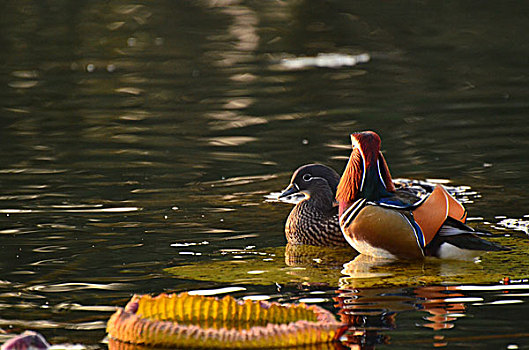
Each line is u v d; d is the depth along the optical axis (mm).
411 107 19859
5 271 9906
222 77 24172
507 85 22078
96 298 8945
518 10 34625
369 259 10578
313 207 11609
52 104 20891
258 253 10773
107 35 31359
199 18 34750
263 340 7387
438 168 14766
